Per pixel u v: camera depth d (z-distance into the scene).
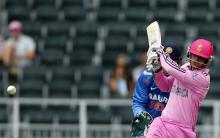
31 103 42.53
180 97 25.48
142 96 27.48
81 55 53.44
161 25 56.31
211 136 42.50
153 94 27.42
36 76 49.06
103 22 56.69
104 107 44.12
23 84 48.19
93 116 43.75
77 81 50.03
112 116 44.09
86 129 42.47
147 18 56.94
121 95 44.62
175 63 25.09
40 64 52.34
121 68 45.59
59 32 55.44
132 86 45.47
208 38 55.72
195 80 25.19
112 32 55.44
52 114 43.41
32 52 47.75
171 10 57.97
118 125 42.69
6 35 54.28
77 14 57.25
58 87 48.97
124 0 58.50
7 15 56.56
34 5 57.84
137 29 55.56
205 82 25.38
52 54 53.06
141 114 26.72
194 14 57.62
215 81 50.78
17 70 47.22
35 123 42.41
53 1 58.22
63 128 42.22
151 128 25.73
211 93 49.31
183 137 25.45
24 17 56.69
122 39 54.69
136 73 46.16
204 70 25.61
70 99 42.78
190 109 25.50
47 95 48.47
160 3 58.62
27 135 42.03
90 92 49.16
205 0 59.03
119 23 55.97
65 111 43.91
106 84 49.78
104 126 42.47
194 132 25.61
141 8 58.12
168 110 25.61
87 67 50.78
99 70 50.72
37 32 55.44
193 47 25.52
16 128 41.97
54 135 42.19
